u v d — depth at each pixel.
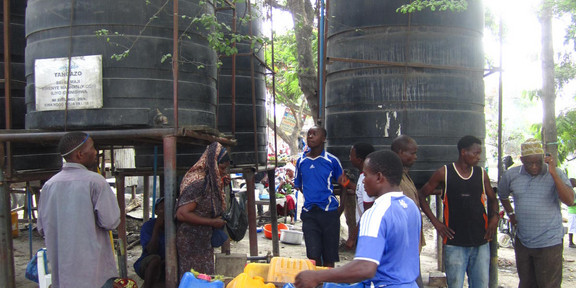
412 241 2.41
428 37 4.15
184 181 3.57
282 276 3.24
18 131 3.56
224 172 3.77
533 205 4.15
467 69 4.27
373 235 2.24
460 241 3.92
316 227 4.54
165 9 3.53
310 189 4.53
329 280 2.22
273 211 6.49
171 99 3.53
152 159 5.14
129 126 3.41
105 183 3.17
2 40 4.27
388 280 2.30
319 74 4.78
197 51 3.73
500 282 5.59
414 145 3.64
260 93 6.45
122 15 3.39
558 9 5.73
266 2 5.84
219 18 5.93
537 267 4.20
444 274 5.42
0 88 4.21
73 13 3.40
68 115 3.40
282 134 17.58
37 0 3.54
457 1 4.06
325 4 4.74
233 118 4.96
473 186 3.91
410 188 3.62
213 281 3.09
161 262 4.06
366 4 4.25
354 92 4.32
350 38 4.36
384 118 4.18
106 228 3.15
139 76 3.42
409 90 4.14
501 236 7.72
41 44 3.50
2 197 3.71
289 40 7.96
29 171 4.15
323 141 4.46
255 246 5.79
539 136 7.45
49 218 3.11
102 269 3.17
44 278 3.64
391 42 4.17
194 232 3.54
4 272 3.68
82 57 3.37
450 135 4.20
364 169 2.51
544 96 5.99
